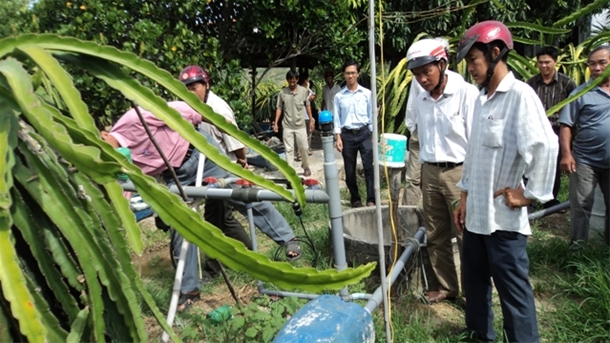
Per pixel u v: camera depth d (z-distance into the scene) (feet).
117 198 4.18
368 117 18.51
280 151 27.81
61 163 4.02
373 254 11.10
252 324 9.23
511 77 7.82
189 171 10.51
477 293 8.90
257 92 44.52
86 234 3.64
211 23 23.03
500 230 7.99
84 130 3.63
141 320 3.85
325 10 22.27
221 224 11.85
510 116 7.75
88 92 17.62
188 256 10.71
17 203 3.59
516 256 8.00
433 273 11.09
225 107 11.66
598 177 12.68
